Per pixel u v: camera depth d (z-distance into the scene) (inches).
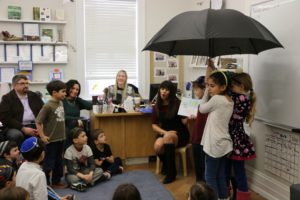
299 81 105.4
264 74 122.7
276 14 115.8
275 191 119.9
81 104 165.2
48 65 191.9
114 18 202.1
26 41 182.1
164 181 140.3
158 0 206.8
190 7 210.5
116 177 147.3
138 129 165.5
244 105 106.0
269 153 122.9
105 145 150.6
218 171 103.7
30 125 145.8
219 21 91.8
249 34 90.2
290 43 109.0
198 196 61.2
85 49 198.8
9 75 183.0
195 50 119.3
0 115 140.4
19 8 181.2
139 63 207.5
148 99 196.1
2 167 85.9
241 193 110.2
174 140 143.3
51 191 97.0
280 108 114.7
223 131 100.8
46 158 129.1
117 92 176.9
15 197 59.2
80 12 194.1
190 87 186.9
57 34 190.1
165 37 96.7
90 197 124.4
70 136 138.9
